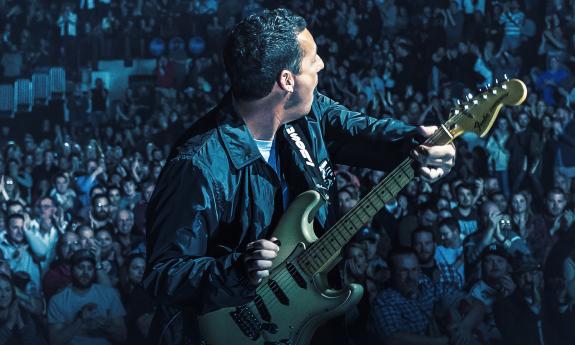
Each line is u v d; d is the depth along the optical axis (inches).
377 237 280.1
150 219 81.8
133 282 268.5
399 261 242.8
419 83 506.9
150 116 576.7
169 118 546.0
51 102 589.9
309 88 83.1
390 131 88.5
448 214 298.7
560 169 390.6
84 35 599.8
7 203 328.5
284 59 80.6
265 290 88.0
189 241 79.7
